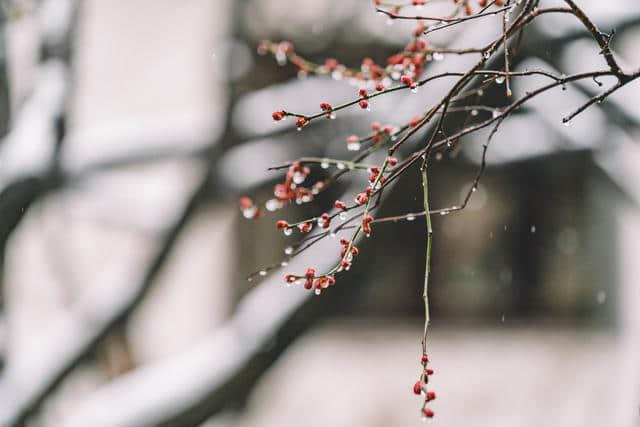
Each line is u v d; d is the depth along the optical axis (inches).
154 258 175.3
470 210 342.3
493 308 341.1
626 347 321.1
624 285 319.0
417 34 80.6
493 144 198.1
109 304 170.9
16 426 155.0
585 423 320.2
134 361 261.7
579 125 178.9
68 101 174.1
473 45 138.9
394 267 338.3
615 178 173.2
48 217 239.0
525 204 342.6
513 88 192.1
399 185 134.3
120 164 179.8
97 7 332.5
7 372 161.2
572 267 341.1
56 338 166.4
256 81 294.0
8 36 171.8
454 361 333.1
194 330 324.5
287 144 180.4
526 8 62.6
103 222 217.0
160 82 332.2
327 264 140.3
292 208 330.3
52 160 166.4
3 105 170.1
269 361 147.2
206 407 146.0
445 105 62.1
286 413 325.4
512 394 327.6
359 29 277.3
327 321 337.1
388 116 140.7
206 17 334.6
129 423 143.4
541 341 336.5
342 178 179.8
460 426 326.6
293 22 290.5
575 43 159.8
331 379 331.6
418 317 339.9
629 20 157.9
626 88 158.9
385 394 330.6
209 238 328.8
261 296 152.8
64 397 253.4
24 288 282.5
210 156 179.6
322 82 186.7
